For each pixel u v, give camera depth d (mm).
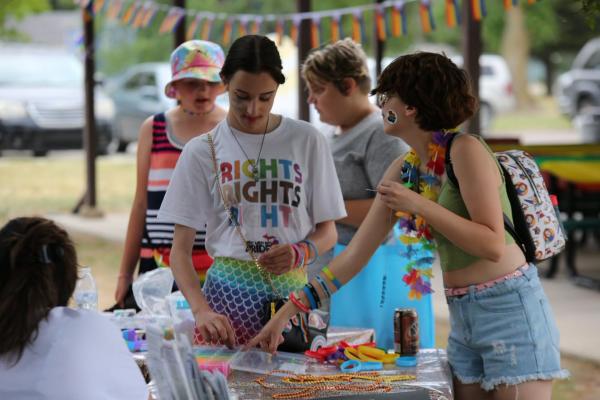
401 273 4699
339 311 4781
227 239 3770
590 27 4914
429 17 6348
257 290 3742
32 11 19938
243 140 3732
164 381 2986
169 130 4617
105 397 2861
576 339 7016
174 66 4555
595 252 10750
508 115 31359
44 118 18375
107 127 18750
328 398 3342
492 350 3510
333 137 4820
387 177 3807
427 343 4750
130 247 4777
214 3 26703
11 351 2834
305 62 4738
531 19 32312
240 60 3543
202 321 3619
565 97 25234
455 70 3486
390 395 3361
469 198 3391
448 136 3486
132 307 4656
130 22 8156
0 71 18969
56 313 2895
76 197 14289
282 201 3729
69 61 19516
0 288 2844
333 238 3855
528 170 3582
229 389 3357
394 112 3533
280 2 27000
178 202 3799
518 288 3488
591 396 5824
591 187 9531
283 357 3826
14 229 2889
